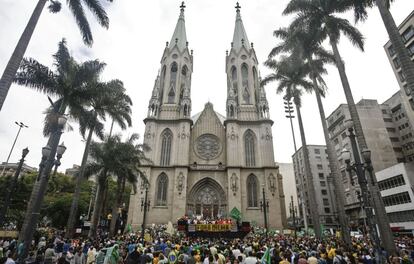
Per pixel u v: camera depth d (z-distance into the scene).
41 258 14.06
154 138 52.84
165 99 58.22
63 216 50.22
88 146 29.30
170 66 62.53
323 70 32.66
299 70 32.97
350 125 14.67
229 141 52.78
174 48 64.69
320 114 27.78
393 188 49.91
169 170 50.19
